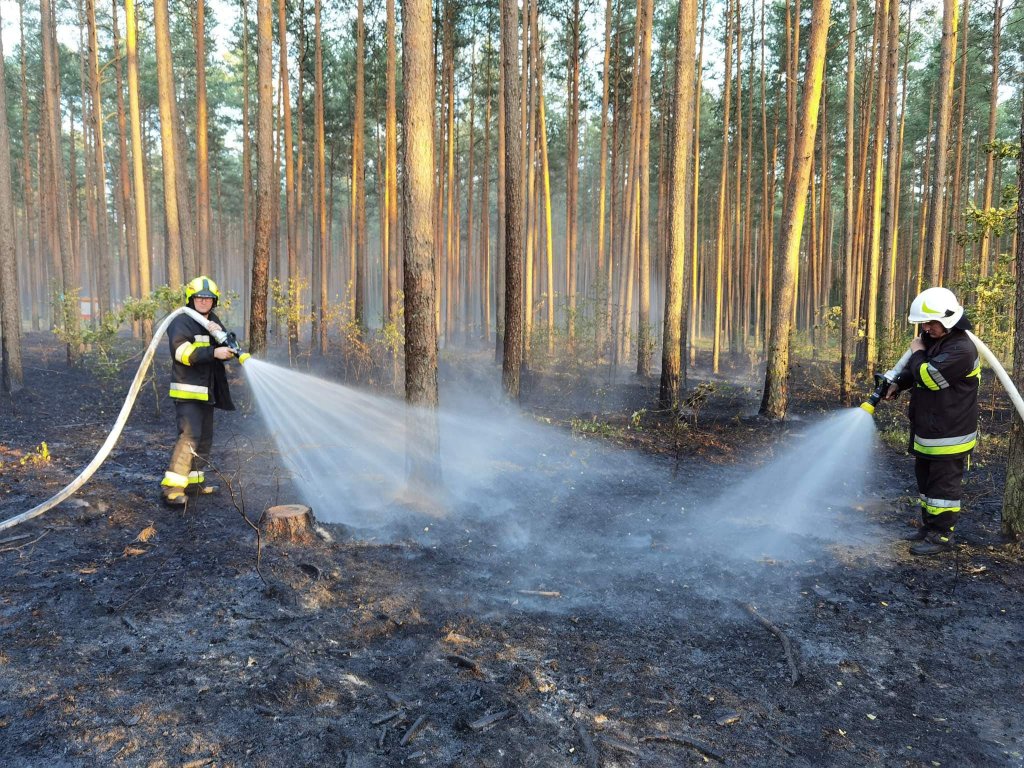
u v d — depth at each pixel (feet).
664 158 73.61
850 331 46.09
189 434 17.01
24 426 26.99
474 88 84.48
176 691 8.83
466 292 90.27
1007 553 15.70
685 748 8.29
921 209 83.56
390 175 52.65
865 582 14.08
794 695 9.67
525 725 8.62
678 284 36.83
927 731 8.86
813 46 33.40
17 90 92.94
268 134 39.91
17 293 34.47
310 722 8.37
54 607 11.18
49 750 7.49
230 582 12.53
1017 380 16.03
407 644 10.73
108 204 137.28
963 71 62.44
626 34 72.84
